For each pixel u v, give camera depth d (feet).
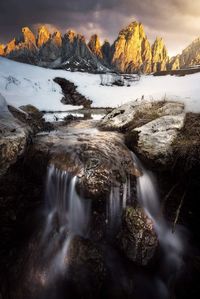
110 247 17.69
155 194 21.45
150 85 102.89
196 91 35.68
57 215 19.22
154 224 19.02
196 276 16.89
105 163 19.65
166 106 29.04
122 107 33.88
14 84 72.28
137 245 16.22
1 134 19.10
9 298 15.10
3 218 18.15
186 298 16.11
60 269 16.02
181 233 19.43
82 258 15.99
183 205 20.53
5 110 25.04
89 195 17.97
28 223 18.81
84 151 21.03
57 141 23.65
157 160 21.44
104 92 91.35
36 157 21.13
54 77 95.30
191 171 19.92
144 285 16.51
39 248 16.90
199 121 23.84
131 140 24.25
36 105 62.75
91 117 52.47
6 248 17.51
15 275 15.88
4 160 18.24
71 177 18.71
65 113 57.93
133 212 17.35
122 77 115.24
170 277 17.10
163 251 18.17
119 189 18.99
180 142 21.40
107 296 15.64
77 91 87.15
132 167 21.08
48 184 20.33
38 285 15.42
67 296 15.55
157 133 23.26
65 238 17.31
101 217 18.29
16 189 19.22
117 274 16.40
